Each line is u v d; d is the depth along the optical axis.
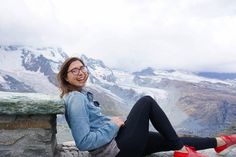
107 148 1.82
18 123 1.83
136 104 1.92
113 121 1.87
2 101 1.74
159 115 1.92
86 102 1.86
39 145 1.85
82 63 1.96
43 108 1.79
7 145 1.82
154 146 2.05
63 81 1.95
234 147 2.25
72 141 2.42
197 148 2.13
